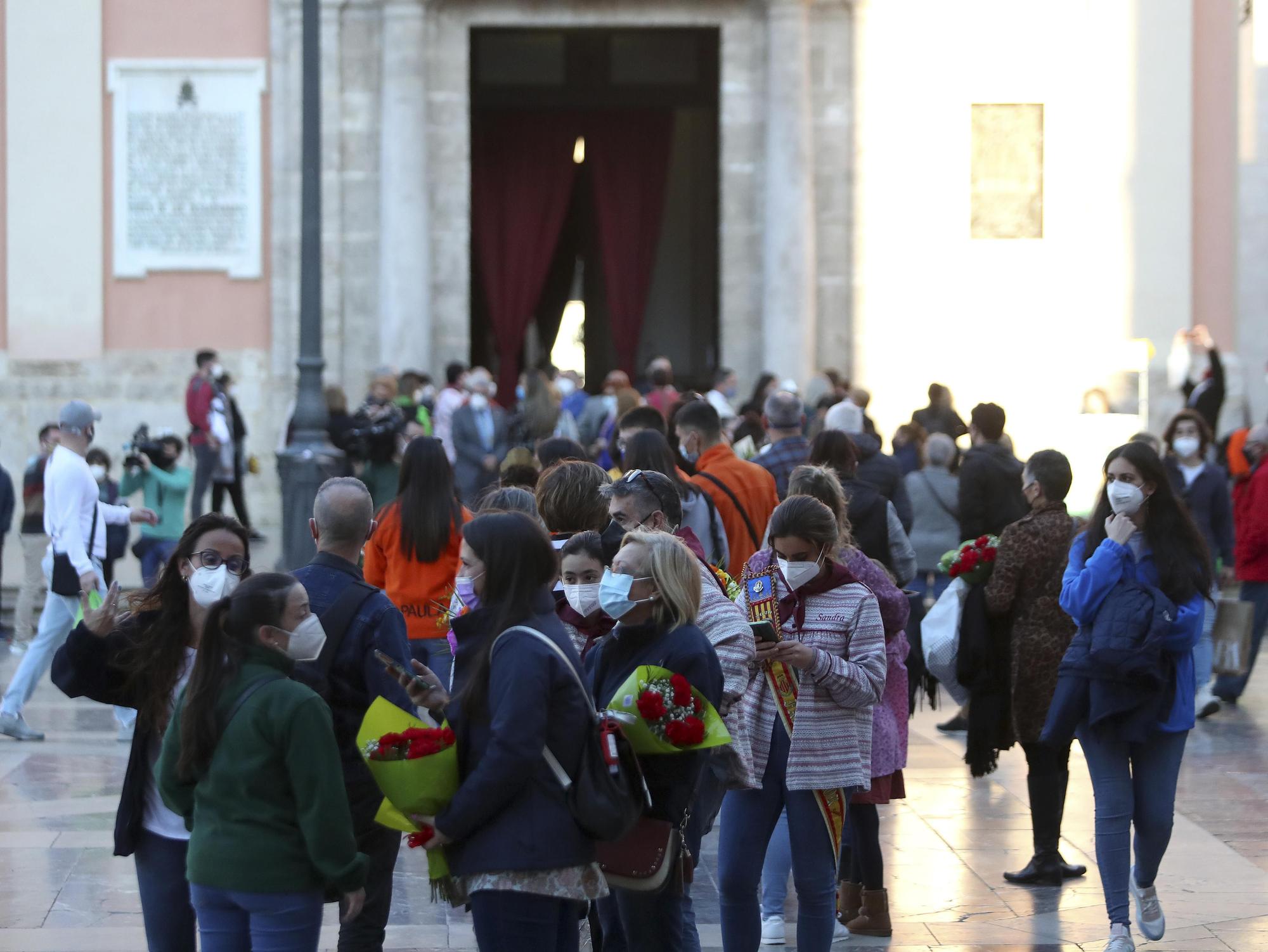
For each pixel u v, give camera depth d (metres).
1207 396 26.80
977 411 15.79
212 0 30.34
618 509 8.62
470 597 10.17
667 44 33.53
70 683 7.51
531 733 6.54
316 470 21.55
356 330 30.31
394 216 29.61
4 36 30.36
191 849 6.74
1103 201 30.56
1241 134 30.31
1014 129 30.56
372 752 6.70
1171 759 9.68
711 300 35.78
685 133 35.81
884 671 8.69
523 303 33.62
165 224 30.55
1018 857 11.72
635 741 6.92
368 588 8.19
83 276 30.55
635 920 7.45
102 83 30.39
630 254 33.84
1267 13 30.12
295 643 6.80
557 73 33.41
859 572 9.66
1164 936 9.92
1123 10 30.34
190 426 29.58
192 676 6.79
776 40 29.73
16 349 30.56
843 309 30.55
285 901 6.64
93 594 11.47
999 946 9.73
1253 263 30.30
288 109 30.31
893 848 11.95
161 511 20.78
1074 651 9.64
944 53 30.41
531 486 12.26
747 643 8.21
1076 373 30.61
